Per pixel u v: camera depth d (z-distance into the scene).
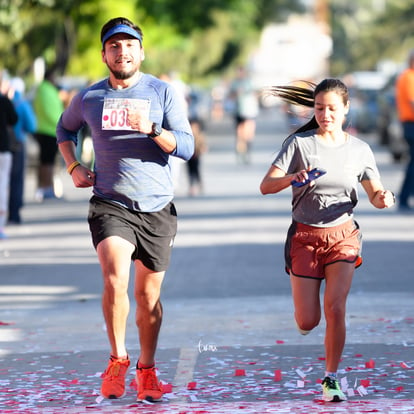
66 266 33.03
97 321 24.31
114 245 16.92
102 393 17.30
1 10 59.91
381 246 35.81
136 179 17.22
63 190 61.59
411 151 46.09
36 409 16.89
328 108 17.05
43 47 77.31
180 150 17.09
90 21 84.25
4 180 39.97
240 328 23.05
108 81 17.58
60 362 20.31
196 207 49.66
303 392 17.62
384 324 23.11
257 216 45.44
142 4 103.12
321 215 17.20
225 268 31.70
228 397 17.38
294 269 17.30
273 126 145.38
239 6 132.12
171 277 30.19
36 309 26.02
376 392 17.53
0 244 38.84
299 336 22.11
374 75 138.62
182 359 20.23
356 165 17.31
